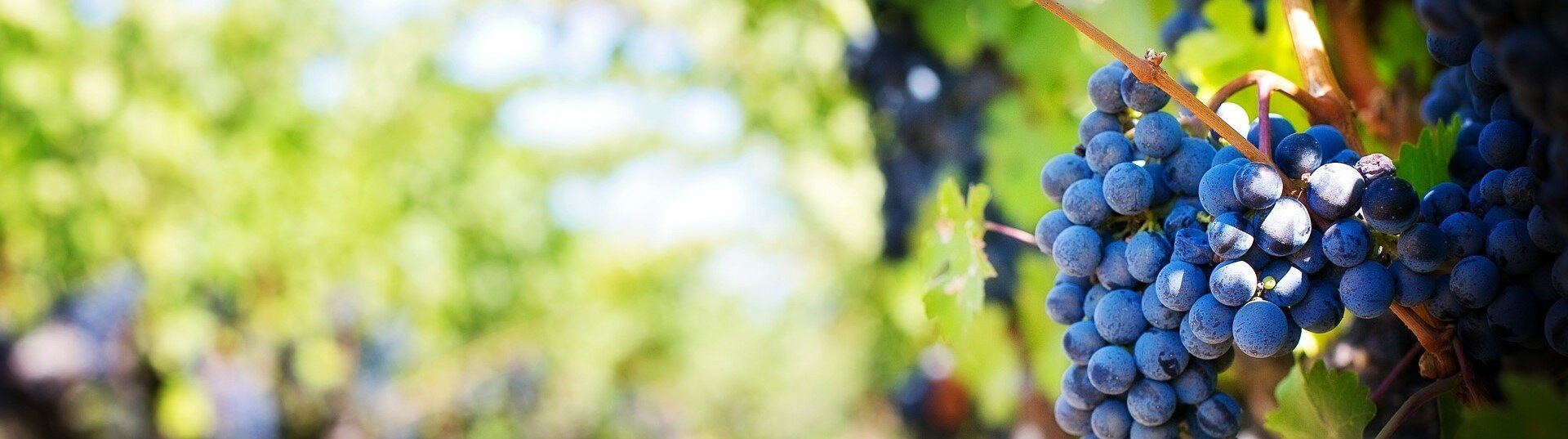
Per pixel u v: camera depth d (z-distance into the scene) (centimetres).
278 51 412
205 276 442
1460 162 64
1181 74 100
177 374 463
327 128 446
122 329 479
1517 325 56
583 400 731
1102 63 143
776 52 283
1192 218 60
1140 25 136
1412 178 65
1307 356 84
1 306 443
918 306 247
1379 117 91
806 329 852
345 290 537
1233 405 62
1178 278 58
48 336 468
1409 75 91
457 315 563
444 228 509
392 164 485
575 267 621
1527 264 56
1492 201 59
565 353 673
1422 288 57
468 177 523
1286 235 55
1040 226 67
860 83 244
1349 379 66
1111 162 62
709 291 813
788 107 317
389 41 446
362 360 596
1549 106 46
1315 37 69
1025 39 176
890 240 249
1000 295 188
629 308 720
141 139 371
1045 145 166
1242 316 56
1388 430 64
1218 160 59
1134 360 62
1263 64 92
